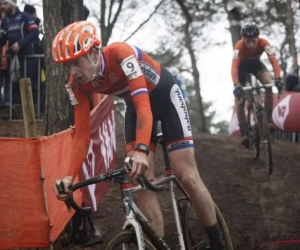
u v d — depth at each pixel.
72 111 5.19
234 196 6.39
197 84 19.84
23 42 8.21
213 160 7.95
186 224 4.07
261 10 15.76
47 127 5.23
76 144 3.66
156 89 3.85
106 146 5.61
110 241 3.27
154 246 3.61
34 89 8.60
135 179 3.19
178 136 3.87
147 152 3.22
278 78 7.68
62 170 4.21
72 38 3.28
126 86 3.72
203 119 20.31
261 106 7.70
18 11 8.38
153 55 18.41
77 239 4.81
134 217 3.40
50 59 5.19
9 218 3.71
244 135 8.41
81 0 6.12
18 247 3.72
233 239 5.19
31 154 3.66
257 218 5.72
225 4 13.88
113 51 3.55
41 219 3.71
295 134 11.23
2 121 8.50
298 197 6.38
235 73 7.92
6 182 3.69
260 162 7.98
